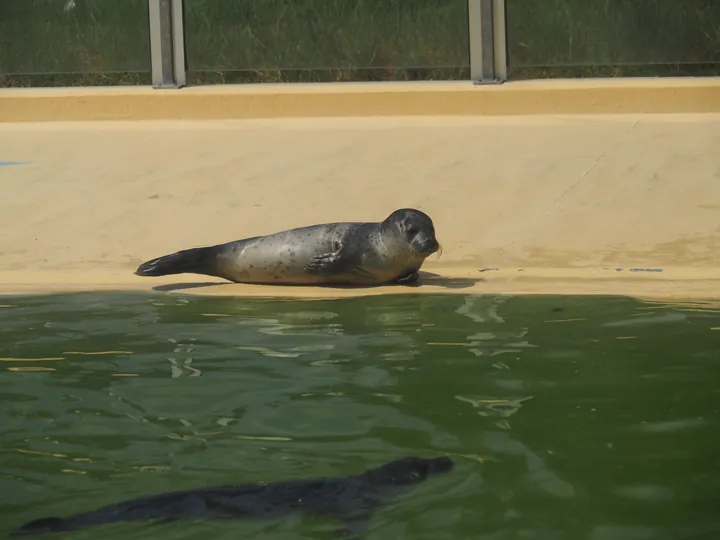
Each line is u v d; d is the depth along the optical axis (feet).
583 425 35.14
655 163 87.35
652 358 43.27
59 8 130.62
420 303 56.34
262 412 37.35
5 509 29.30
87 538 27.37
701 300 54.90
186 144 100.12
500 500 29.25
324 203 81.30
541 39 122.93
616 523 27.53
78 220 79.20
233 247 64.75
